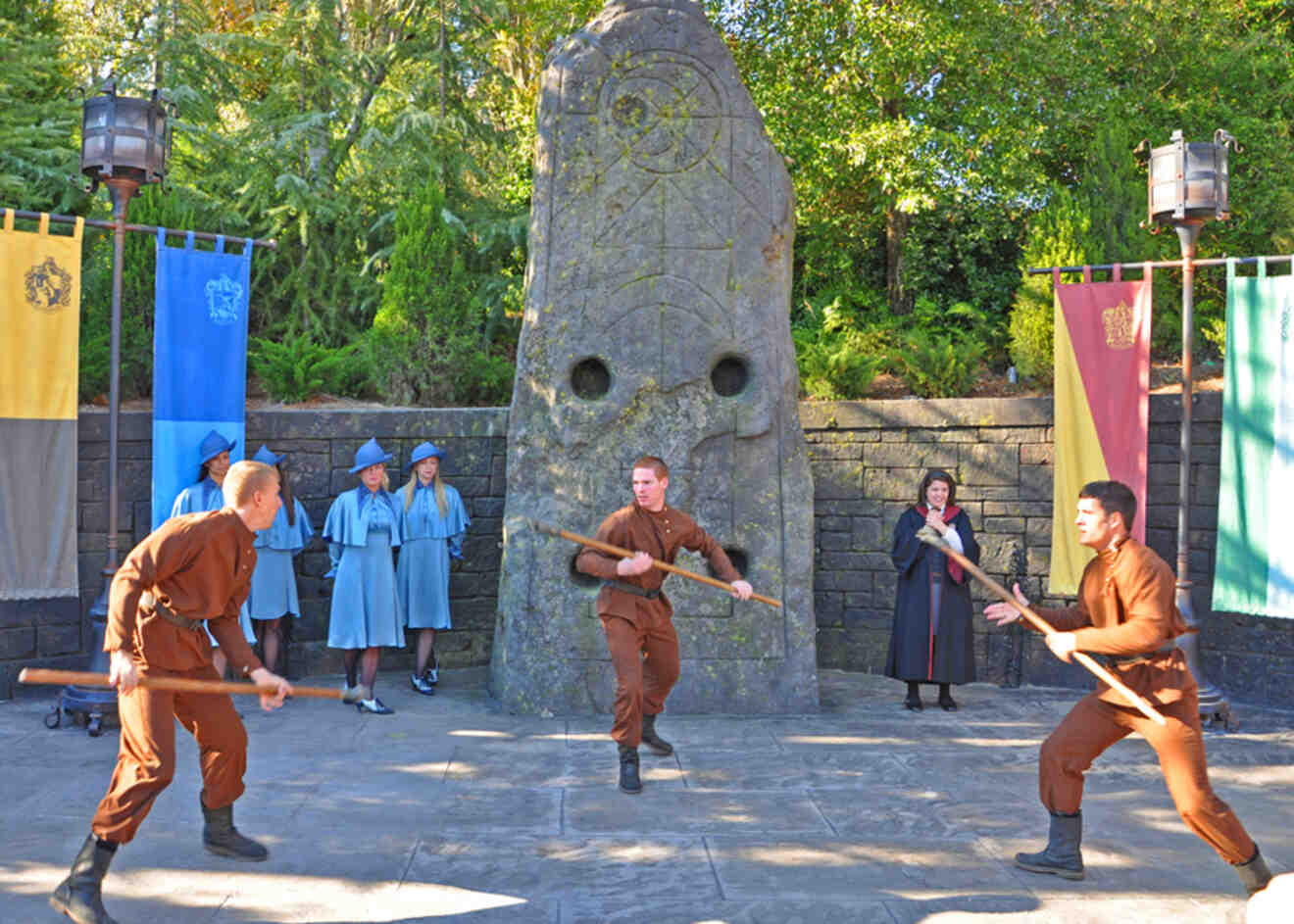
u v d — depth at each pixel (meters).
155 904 3.89
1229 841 3.82
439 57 13.64
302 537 7.59
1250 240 12.62
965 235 12.80
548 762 5.95
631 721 5.38
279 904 3.90
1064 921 3.81
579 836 4.70
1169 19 13.00
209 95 13.19
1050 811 4.27
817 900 3.97
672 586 7.37
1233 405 7.41
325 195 12.94
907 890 4.09
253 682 4.04
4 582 6.89
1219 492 7.49
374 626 7.14
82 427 7.68
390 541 7.24
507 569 7.44
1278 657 7.61
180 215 9.23
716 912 3.86
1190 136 12.61
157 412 7.24
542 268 7.52
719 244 7.52
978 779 5.68
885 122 11.23
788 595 7.43
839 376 9.27
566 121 7.50
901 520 7.48
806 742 6.49
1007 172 11.09
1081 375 7.90
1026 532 8.50
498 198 14.02
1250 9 14.38
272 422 8.38
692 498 7.43
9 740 6.32
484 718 7.05
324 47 13.56
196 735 4.16
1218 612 7.91
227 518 3.94
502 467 8.84
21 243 6.89
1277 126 12.87
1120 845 4.64
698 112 7.53
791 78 12.01
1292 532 7.16
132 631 3.63
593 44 7.51
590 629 7.28
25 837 4.59
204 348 7.38
